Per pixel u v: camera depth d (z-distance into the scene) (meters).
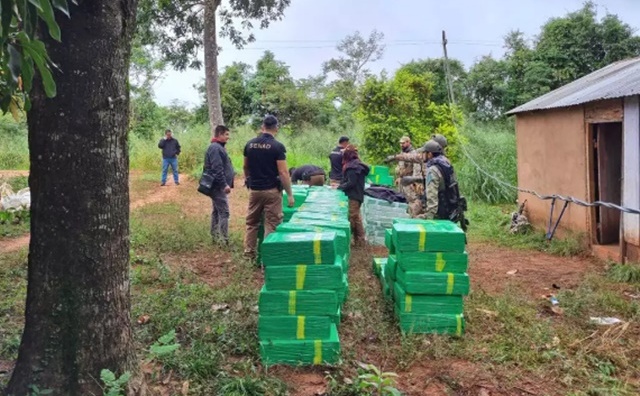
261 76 32.53
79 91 2.94
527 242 9.66
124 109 3.15
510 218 11.56
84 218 3.02
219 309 5.20
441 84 28.12
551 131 9.71
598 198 8.41
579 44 24.81
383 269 6.02
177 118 32.59
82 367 3.05
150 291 5.84
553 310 5.52
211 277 6.57
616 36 24.45
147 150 23.28
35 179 3.02
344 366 4.04
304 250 4.09
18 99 3.42
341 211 6.15
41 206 3.01
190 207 13.05
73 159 2.97
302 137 24.00
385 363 4.18
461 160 15.84
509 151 15.93
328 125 27.41
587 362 4.26
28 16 2.27
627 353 4.46
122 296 3.22
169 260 7.34
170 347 3.44
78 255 3.03
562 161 9.30
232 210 13.11
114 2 3.03
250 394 3.57
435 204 6.34
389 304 5.35
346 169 8.28
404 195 9.34
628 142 7.29
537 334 4.72
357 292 5.85
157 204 13.20
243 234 9.22
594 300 5.84
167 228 9.41
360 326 4.80
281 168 6.98
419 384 3.89
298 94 30.92
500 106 27.36
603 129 8.34
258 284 6.21
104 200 3.07
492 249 9.20
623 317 5.42
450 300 4.67
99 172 3.04
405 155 9.24
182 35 16.70
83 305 3.05
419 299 4.67
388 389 3.46
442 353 4.31
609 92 7.58
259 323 4.11
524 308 5.55
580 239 8.70
